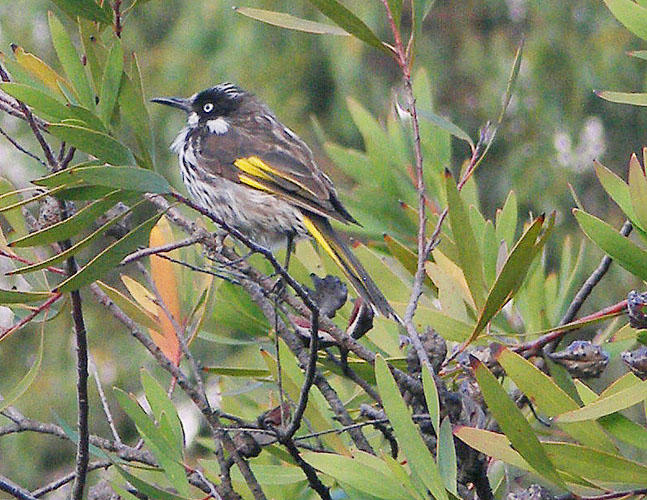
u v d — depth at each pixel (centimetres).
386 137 937
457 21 2252
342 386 891
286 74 2112
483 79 2172
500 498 777
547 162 2091
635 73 2100
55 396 2002
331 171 2097
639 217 657
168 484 788
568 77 2117
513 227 877
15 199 774
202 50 2103
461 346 770
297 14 2114
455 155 2198
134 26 2194
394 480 614
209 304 807
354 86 2100
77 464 669
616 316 748
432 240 745
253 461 836
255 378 803
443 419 666
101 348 2027
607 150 2122
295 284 653
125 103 696
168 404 703
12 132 1911
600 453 616
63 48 685
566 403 627
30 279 775
